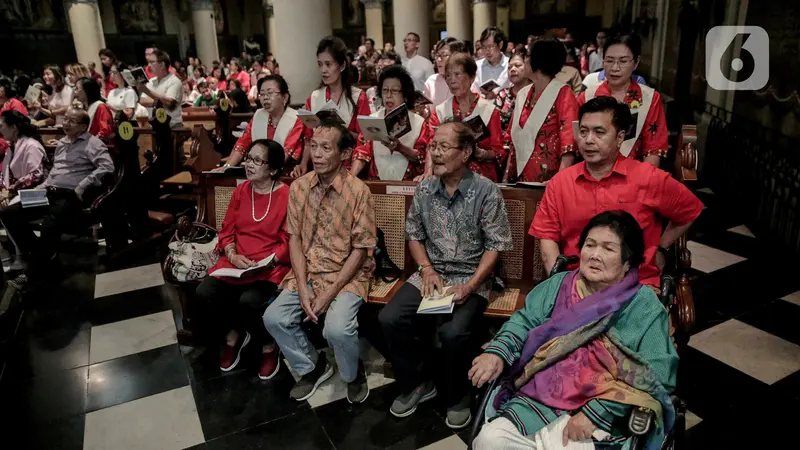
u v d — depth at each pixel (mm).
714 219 5504
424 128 3451
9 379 3164
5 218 4691
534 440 1797
